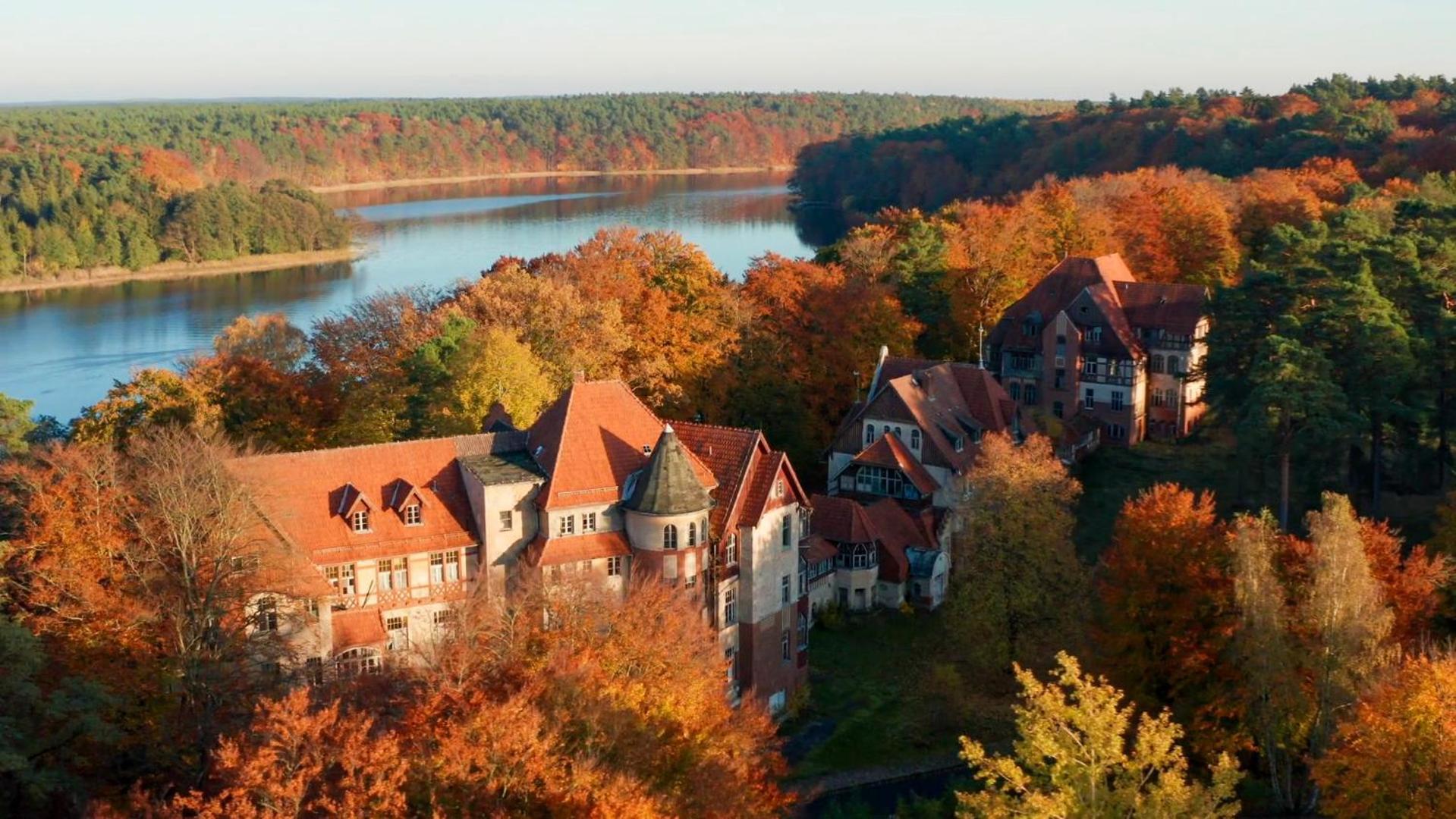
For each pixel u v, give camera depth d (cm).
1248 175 19562
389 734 4675
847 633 9606
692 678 5791
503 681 5328
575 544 7581
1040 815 4512
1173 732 4684
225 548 6412
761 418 12050
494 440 7931
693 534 7656
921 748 7894
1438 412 10556
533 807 4616
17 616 6128
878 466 10662
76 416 14925
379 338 11638
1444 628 7438
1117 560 7512
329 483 7425
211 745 5825
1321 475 11025
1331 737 5922
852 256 15225
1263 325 11075
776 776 6250
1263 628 6400
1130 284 13738
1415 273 10762
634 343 11662
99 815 4947
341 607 7250
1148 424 13562
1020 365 13825
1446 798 4838
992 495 8000
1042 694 4794
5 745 5022
